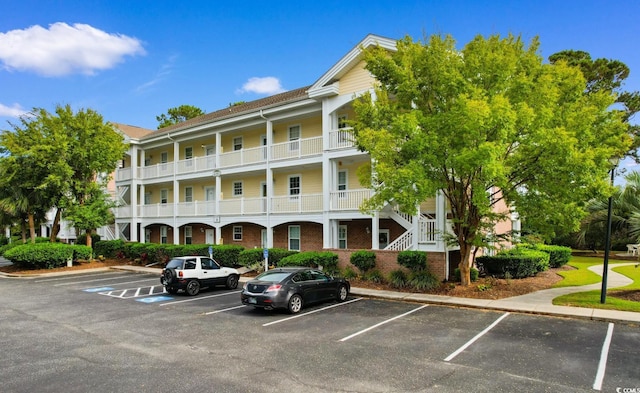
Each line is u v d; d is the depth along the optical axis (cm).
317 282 1435
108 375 776
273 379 748
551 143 1280
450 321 1198
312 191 2583
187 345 977
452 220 1602
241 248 2506
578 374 761
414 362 835
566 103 1411
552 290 1648
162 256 2833
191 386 717
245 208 2688
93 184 3009
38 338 1052
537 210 1441
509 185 1488
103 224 3055
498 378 743
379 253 1908
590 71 3186
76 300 1619
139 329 1140
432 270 1789
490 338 1009
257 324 1189
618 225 2778
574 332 1055
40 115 2908
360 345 961
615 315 1186
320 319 1245
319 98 2298
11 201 3106
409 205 1393
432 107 1528
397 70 1507
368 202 1548
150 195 3756
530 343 962
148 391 696
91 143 2986
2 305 1524
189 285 1702
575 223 1423
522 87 1370
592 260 2934
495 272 1972
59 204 2962
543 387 701
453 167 1381
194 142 3331
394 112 1548
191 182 3350
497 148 1243
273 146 2569
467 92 1373
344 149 2189
